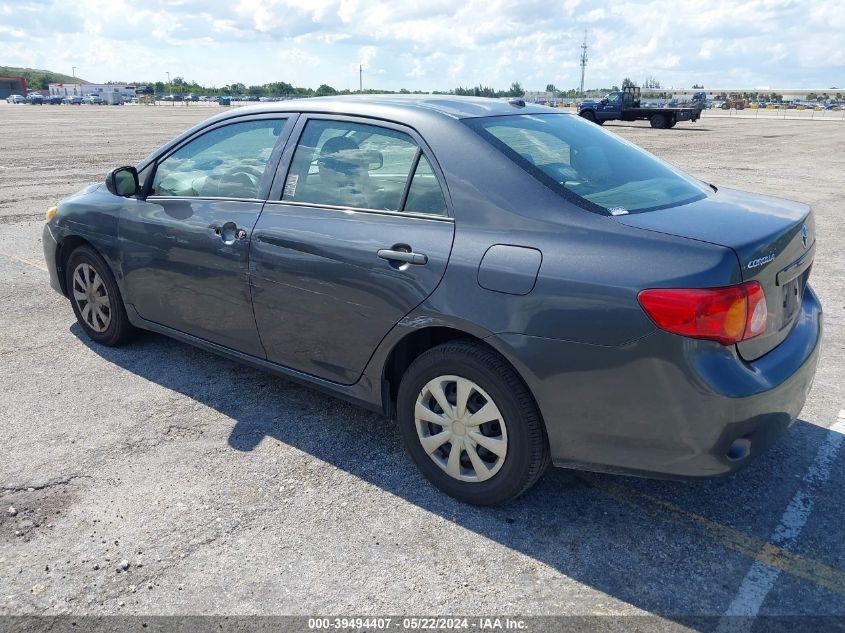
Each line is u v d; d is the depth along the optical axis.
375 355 3.17
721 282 2.38
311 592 2.53
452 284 2.82
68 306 5.76
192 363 4.58
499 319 2.70
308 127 3.53
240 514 2.98
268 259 3.46
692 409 2.44
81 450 3.48
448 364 2.91
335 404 4.03
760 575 2.63
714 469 2.52
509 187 2.83
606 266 2.52
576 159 3.15
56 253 4.93
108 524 2.90
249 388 4.22
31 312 5.59
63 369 4.48
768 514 3.01
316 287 3.28
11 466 3.33
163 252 4.03
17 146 20.12
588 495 3.14
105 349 4.82
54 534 2.84
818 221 9.65
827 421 3.82
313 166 3.45
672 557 2.73
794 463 3.40
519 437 2.79
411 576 2.62
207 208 3.82
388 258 3.00
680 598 2.51
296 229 3.36
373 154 3.23
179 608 2.45
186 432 3.68
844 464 3.38
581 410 2.62
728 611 2.45
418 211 3.02
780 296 2.72
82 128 29.42
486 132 3.07
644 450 2.57
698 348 2.40
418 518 2.97
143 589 2.54
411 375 3.07
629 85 38.59
